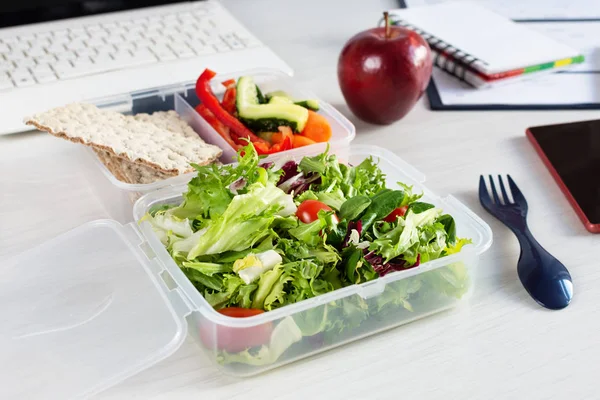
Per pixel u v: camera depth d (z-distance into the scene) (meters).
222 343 0.75
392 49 1.18
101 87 1.27
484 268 0.94
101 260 0.85
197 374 0.78
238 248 0.80
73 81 1.27
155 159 1.02
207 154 1.05
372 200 0.85
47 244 0.88
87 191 1.08
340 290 0.77
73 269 0.84
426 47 1.21
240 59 1.37
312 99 1.17
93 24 1.47
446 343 0.83
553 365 0.81
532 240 0.96
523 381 0.79
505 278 0.93
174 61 1.35
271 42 1.51
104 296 0.80
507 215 1.02
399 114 1.24
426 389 0.77
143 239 0.88
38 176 1.10
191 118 1.18
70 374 0.72
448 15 1.55
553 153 1.16
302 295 0.78
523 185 1.11
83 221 1.02
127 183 1.00
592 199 1.06
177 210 0.86
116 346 0.74
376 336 0.84
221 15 1.53
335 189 0.90
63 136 1.04
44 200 1.06
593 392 0.78
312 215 0.84
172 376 0.78
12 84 1.25
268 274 0.78
